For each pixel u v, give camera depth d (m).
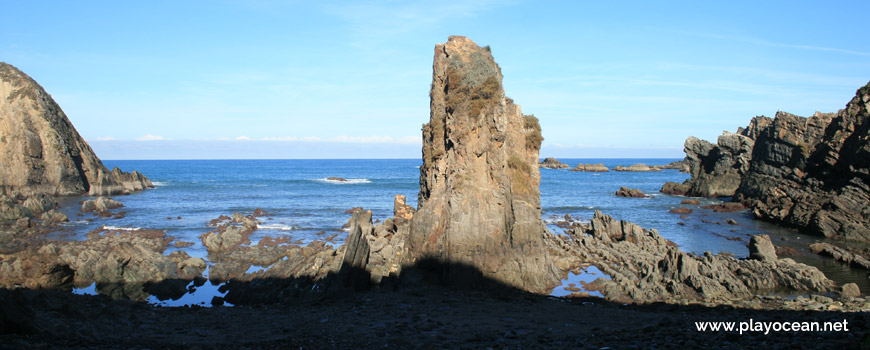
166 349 15.44
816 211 63.19
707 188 112.94
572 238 54.94
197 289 35.38
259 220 71.69
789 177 79.62
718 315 23.52
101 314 19.91
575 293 31.19
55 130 102.38
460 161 30.89
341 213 80.69
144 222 67.81
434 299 26.42
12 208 67.88
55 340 15.33
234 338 17.83
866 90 71.06
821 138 82.81
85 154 109.62
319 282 28.77
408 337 17.91
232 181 161.50
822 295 32.66
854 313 19.89
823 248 48.53
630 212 84.75
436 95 34.94
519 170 32.88
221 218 70.44
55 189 100.00
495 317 22.16
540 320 21.58
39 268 35.72
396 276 31.31
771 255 41.31
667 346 14.39
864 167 64.44
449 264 29.50
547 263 34.28
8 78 103.62
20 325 15.80
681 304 28.14
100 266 36.00
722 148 113.50
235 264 40.97
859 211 59.31
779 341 14.27
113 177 116.81
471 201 30.23
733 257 43.03
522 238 32.03
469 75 31.47
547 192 128.00
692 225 69.19
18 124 98.38
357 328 19.44
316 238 56.69
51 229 60.31
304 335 18.12
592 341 16.08
